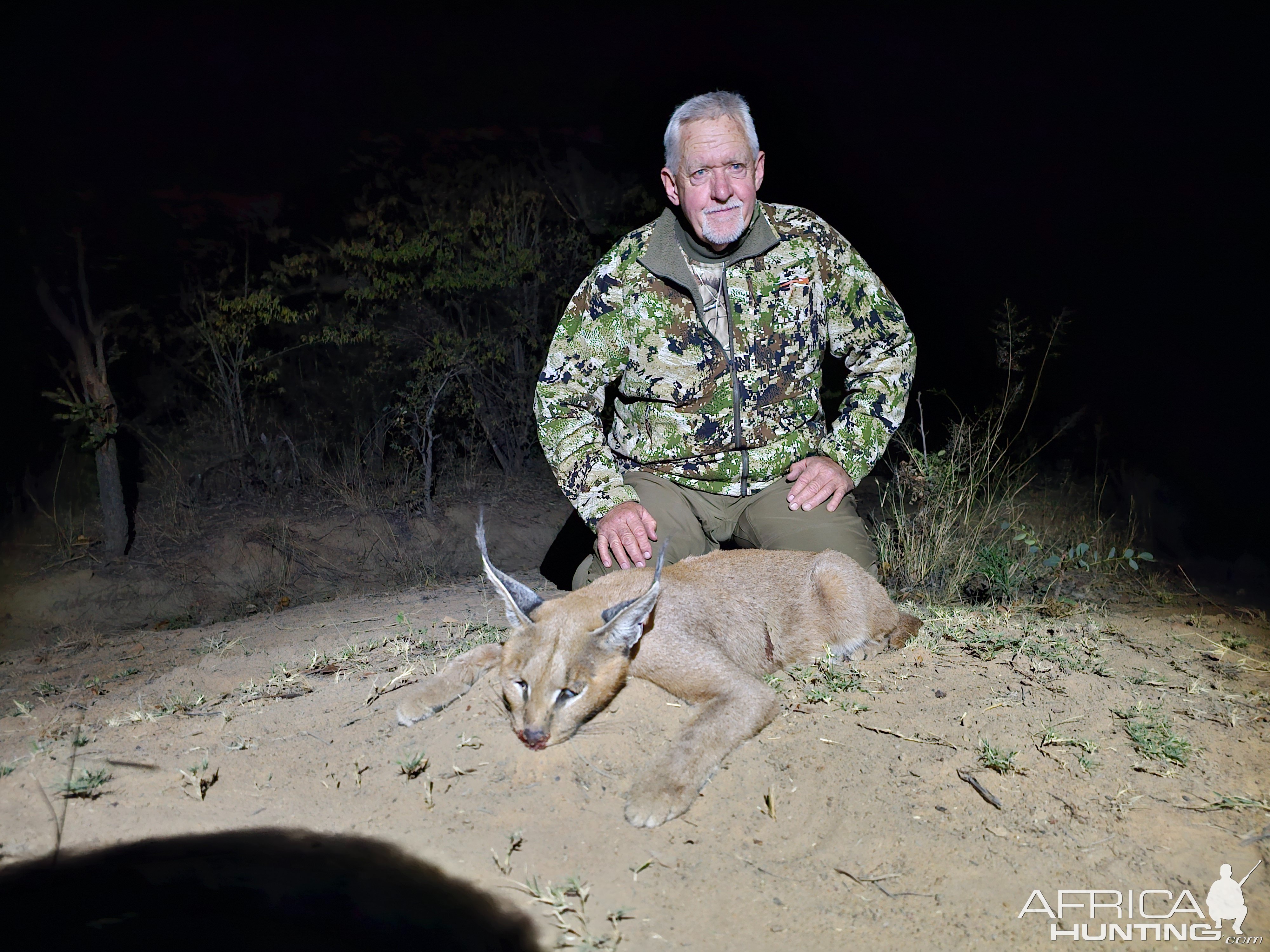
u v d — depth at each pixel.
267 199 11.64
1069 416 11.67
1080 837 3.01
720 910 2.74
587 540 7.14
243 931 2.69
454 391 10.65
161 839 3.11
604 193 11.88
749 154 4.30
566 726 3.26
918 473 6.43
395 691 3.96
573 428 4.60
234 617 8.34
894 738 3.47
